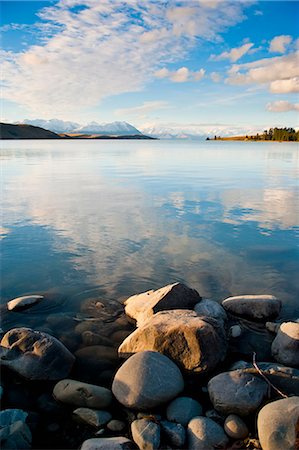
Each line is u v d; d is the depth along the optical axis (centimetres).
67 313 589
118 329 542
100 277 743
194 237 1002
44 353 438
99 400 383
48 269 782
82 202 1451
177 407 371
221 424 357
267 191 1741
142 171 2664
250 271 775
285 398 360
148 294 612
